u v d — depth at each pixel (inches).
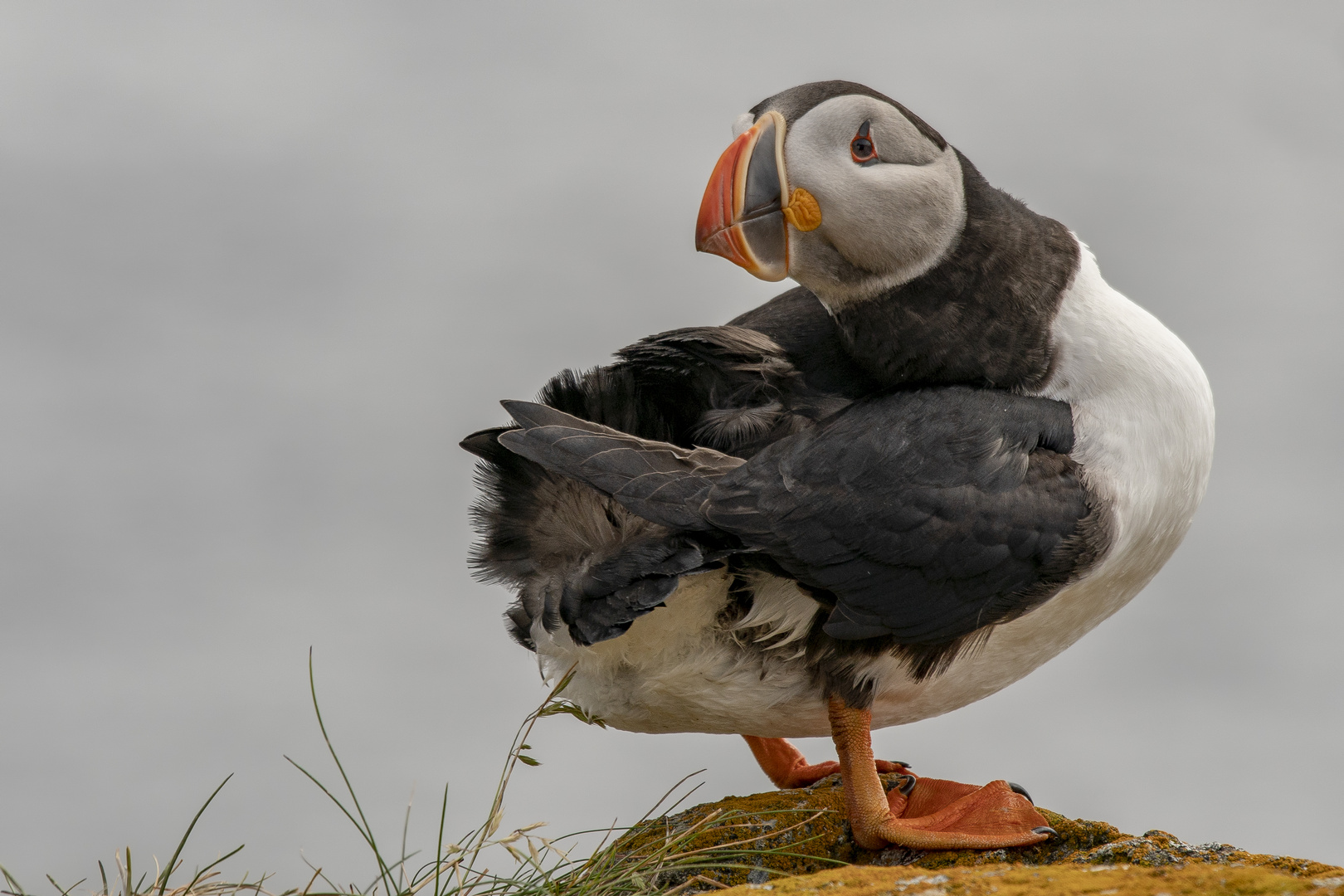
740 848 274.7
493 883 257.4
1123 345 274.4
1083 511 260.8
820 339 296.4
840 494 251.3
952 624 259.1
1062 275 276.7
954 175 267.9
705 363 284.0
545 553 276.2
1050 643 292.0
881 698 285.7
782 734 301.0
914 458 253.4
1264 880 186.9
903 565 252.1
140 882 253.8
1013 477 256.2
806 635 269.3
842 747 274.7
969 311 269.7
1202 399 283.4
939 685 287.0
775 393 284.8
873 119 263.7
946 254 267.6
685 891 261.1
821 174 260.7
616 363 292.7
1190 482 281.7
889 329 274.1
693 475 253.4
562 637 277.6
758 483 252.4
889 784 295.7
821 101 267.0
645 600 247.3
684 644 275.1
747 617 268.2
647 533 261.7
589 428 260.4
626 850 281.4
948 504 251.0
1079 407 271.6
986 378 272.7
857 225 261.3
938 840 261.1
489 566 286.8
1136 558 281.4
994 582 257.3
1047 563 259.4
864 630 255.8
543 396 291.7
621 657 279.3
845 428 260.1
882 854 269.9
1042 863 256.5
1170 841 250.1
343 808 250.2
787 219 265.4
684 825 287.7
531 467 276.7
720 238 266.4
